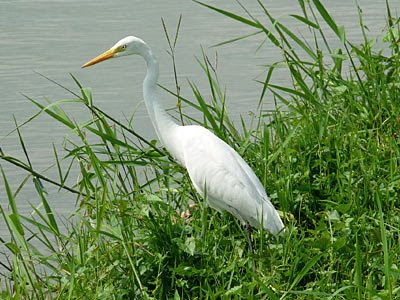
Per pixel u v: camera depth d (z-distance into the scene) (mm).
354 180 10641
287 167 10812
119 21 23641
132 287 9398
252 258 9398
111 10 24625
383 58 13055
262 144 11719
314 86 12828
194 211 10758
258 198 10562
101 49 21547
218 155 11008
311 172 11039
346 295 8383
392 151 10961
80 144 16672
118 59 21219
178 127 11672
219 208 11102
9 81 19719
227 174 10828
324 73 13211
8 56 21156
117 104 18500
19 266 10281
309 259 9102
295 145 11359
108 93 19109
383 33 21406
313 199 10562
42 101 18703
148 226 9875
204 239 9680
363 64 12922
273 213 10305
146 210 9945
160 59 20875
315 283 8891
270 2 24734
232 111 17750
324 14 12383
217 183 10859
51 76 20016
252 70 20000
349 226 9594
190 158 11188
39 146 16750
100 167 11117
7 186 9523
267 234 10461
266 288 8258
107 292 9156
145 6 24969
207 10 24328
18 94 19062
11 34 22688
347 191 10328
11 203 9539
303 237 9570
